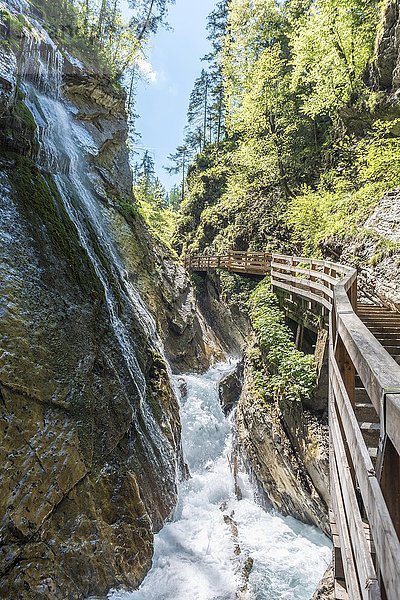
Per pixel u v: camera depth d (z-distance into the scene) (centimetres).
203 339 1772
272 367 1002
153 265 1419
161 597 595
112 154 1395
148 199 3055
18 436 491
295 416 843
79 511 541
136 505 644
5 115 668
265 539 810
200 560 709
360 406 456
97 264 844
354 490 285
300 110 1909
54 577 474
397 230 963
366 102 1490
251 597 638
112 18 1834
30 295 588
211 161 3228
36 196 692
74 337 629
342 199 1330
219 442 1183
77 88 1226
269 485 924
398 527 169
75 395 587
